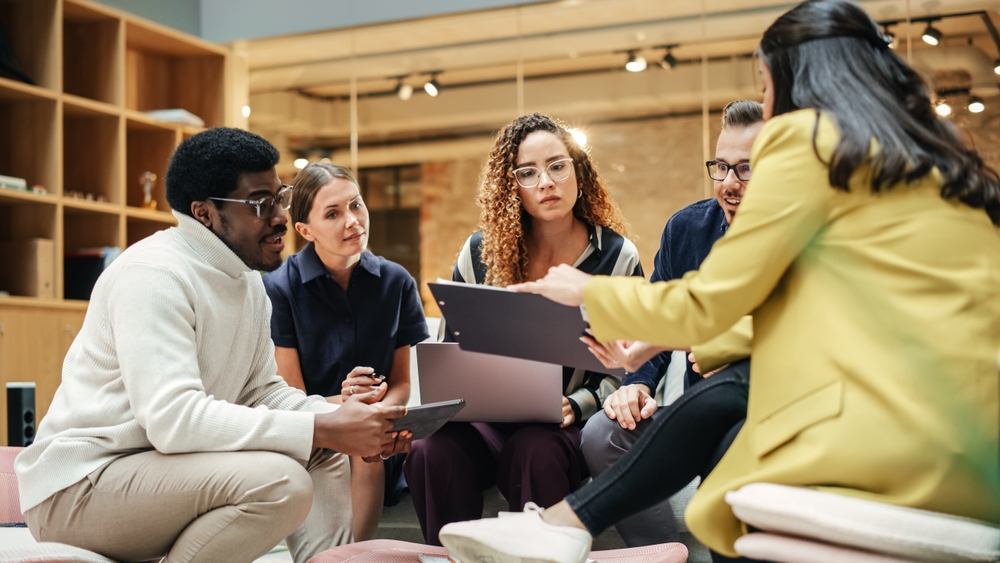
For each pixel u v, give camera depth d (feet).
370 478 7.27
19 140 15.46
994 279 3.99
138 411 5.22
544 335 5.44
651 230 18.21
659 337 4.43
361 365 7.94
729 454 4.44
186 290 5.58
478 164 19.54
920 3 16.26
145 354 5.25
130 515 5.28
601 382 7.41
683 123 18.12
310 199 7.73
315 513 6.59
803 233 4.10
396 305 8.13
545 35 19.10
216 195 5.84
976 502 3.89
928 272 3.94
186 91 19.27
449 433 6.96
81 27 16.97
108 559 5.25
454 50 19.77
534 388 6.73
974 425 3.82
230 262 5.94
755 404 4.31
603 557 5.78
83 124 16.75
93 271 15.84
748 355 5.01
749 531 4.24
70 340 15.07
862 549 3.89
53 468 5.33
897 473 3.85
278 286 7.96
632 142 18.43
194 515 5.30
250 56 20.97
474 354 6.74
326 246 7.72
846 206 4.09
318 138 20.70
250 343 6.30
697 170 17.99
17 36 15.65
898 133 4.05
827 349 4.04
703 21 18.08
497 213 7.73
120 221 16.38
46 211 15.26
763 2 17.78
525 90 19.21
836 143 4.04
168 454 5.30
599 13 18.65
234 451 5.32
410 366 8.61
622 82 18.53
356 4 19.25
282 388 6.54
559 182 7.41
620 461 4.80
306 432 5.45
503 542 4.61
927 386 3.86
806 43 4.42
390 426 5.54
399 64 20.18
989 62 15.81
